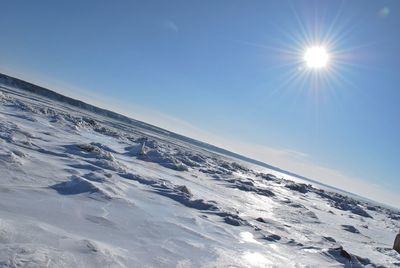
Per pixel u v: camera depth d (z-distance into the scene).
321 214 16.42
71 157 10.21
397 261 8.66
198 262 4.49
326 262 6.58
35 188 5.79
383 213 37.44
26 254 3.02
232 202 11.77
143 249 4.36
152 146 25.22
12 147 8.86
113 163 10.83
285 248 6.89
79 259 3.32
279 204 15.15
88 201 5.88
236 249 5.73
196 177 16.44
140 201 7.19
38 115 20.83
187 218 7.05
